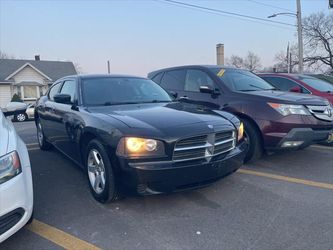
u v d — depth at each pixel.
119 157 3.27
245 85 5.83
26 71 31.38
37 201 3.87
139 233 3.05
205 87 5.69
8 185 2.57
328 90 7.28
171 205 3.66
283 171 4.89
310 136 4.89
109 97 4.60
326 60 43.22
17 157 2.73
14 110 4.71
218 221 3.26
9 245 2.89
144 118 3.63
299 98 5.07
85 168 4.12
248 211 3.48
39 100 6.70
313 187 4.18
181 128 3.41
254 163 5.32
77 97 4.59
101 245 2.87
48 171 5.09
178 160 3.31
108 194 3.53
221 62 20.30
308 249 2.73
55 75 34.00
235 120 4.09
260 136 5.09
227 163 3.62
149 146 3.23
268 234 2.99
